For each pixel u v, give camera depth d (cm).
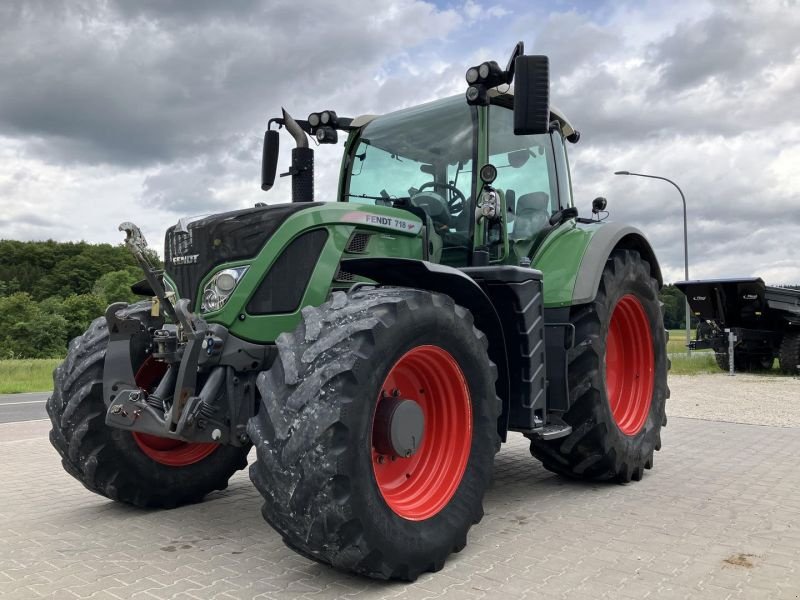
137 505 405
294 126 496
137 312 382
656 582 284
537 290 393
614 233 473
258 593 275
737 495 431
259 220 345
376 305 295
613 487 458
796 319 1318
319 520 263
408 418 308
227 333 334
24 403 1195
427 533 297
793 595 271
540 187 486
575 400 438
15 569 304
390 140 471
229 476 441
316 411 267
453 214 432
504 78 401
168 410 329
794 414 806
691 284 1380
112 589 279
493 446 341
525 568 303
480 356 338
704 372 1448
